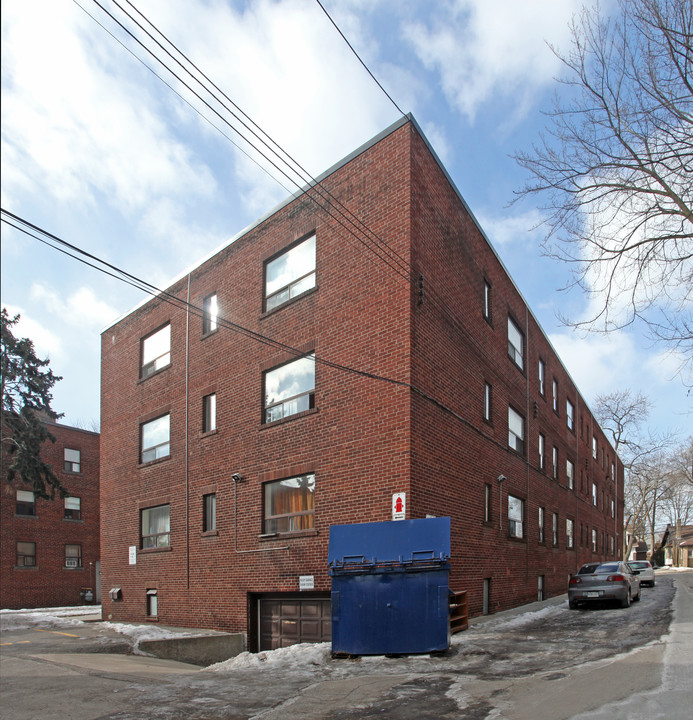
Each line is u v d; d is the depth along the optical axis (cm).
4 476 3281
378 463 1365
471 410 1695
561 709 645
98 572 3775
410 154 1446
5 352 3014
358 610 1078
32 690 970
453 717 657
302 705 760
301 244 1677
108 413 2370
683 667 799
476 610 1585
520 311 2281
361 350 1452
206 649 1509
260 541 1606
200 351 1941
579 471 3325
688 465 6075
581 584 1775
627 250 1190
